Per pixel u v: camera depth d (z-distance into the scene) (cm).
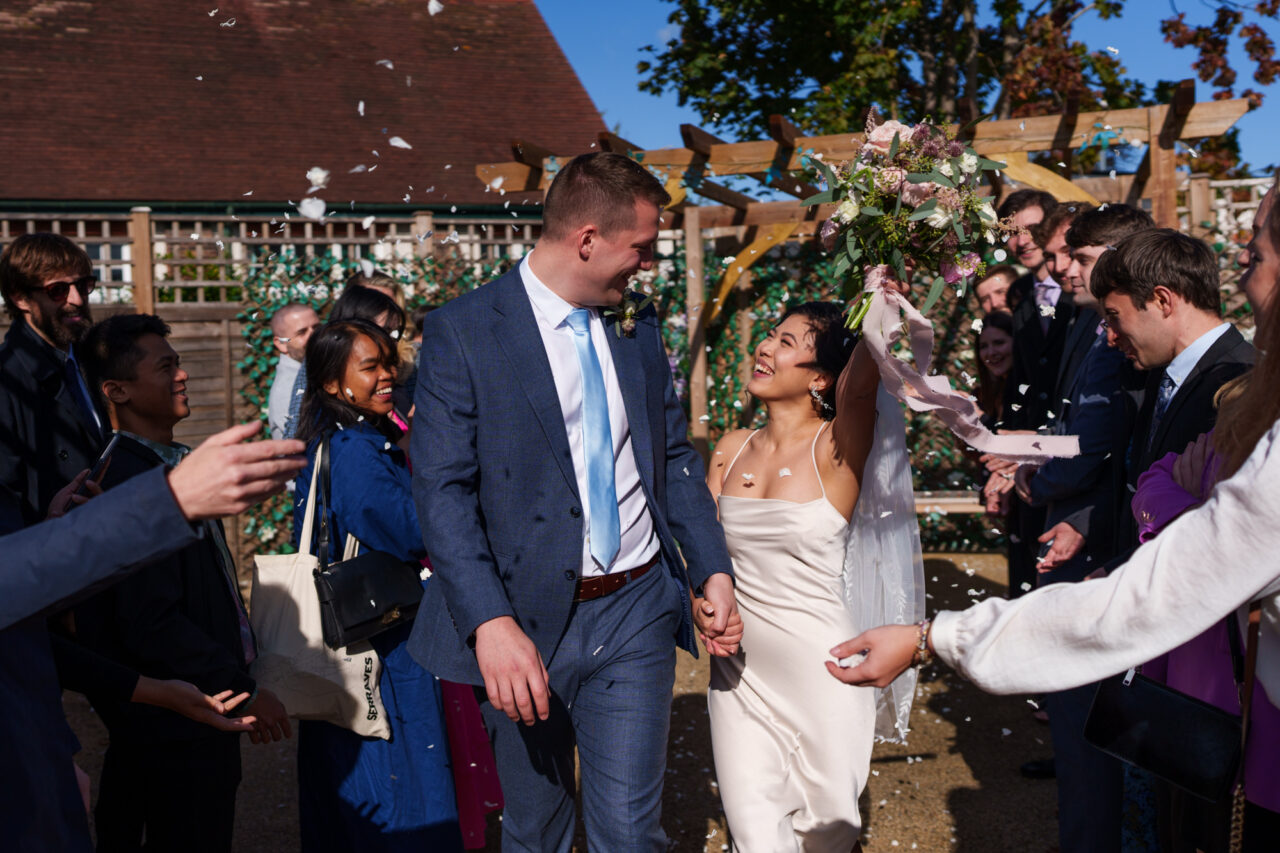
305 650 279
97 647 251
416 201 1543
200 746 260
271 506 814
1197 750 180
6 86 1606
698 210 858
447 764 296
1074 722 289
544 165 754
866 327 254
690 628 263
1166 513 196
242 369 852
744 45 1752
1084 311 366
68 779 134
